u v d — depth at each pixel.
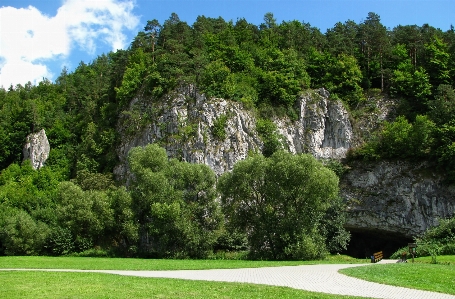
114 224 56.69
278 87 80.00
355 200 70.25
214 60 83.75
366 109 80.31
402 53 87.00
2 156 95.44
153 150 58.91
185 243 52.78
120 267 32.94
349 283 21.42
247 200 52.47
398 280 22.00
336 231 60.72
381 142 72.94
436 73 81.75
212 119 73.12
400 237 71.19
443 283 21.05
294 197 50.53
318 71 85.88
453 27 100.06
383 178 70.69
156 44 99.69
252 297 16.91
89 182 74.44
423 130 69.06
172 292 17.77
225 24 104.75
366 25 92.06
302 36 95.62
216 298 16.58
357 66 85.69
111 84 97.31
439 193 66.44
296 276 24.91
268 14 110.38
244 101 75.88
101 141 84.00
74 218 56.25
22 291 17.62
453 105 70.38
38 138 94.31
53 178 85.31
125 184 75.12
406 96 81.62
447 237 42.66
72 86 118.75
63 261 41.44
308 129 77.75
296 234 47.69
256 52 89.56
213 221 54.56
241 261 42.53
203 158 70.06
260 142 73.38
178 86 78.31
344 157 75.19
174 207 51.94
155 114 77.12
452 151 65.19
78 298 16.16
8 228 62.00
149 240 57.12
